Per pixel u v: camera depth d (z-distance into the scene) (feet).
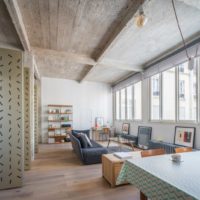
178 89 13.65
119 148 18.16
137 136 18.81
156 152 6.89
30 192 7.90
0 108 8.13
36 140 16.30
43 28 10.53
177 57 13.05
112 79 25.05
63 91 24.68
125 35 11.27
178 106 13.60
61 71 20.94
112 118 27.50
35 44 12.89
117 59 16.06
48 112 23.34
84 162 12.16
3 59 8.23
